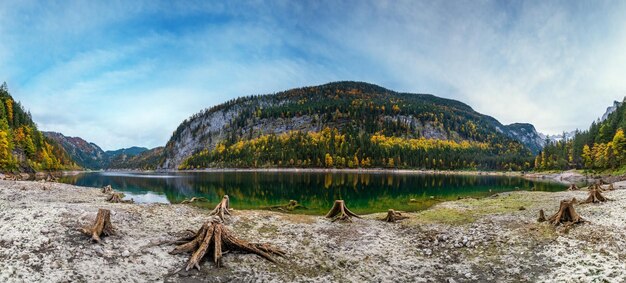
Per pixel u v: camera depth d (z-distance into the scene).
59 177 117.06
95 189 56.22
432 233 21.62
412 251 18.27
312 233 21.30
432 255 17.58
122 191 64.56
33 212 17.92
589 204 28.66
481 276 14.42
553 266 14.66
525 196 43.94
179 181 100.00
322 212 37.19
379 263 16.33
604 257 14.77
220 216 22.80
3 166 98.50
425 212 31.61
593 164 117.69
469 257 16.91
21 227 15.52
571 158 140.38
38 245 13.94
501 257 16.45
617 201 28.88
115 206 23.66
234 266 14.80
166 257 14.91
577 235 18.06
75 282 11.68
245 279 13.76
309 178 116.81
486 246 18.27
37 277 11.55
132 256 14.49
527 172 169.25
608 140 120.12
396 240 20.45
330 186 77.19
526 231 19.91
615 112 134.25
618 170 101.00
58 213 18.03
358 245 19.17
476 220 24.91
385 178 118.00
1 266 11.93
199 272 13.93
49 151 163.50
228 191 64.06
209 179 111.88
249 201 47.03
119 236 16.45
